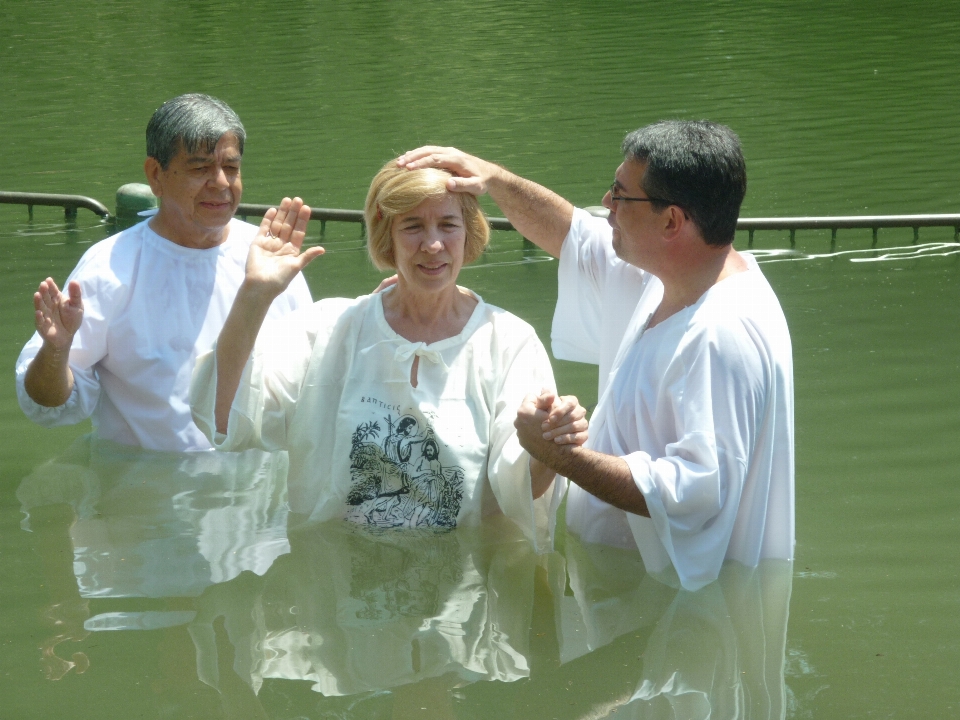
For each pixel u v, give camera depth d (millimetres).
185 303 7434
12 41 29578
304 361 6238
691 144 5504
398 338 6082
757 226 12180
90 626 5348
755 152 16703
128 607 5531
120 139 18891
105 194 15430
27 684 4863
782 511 5879
